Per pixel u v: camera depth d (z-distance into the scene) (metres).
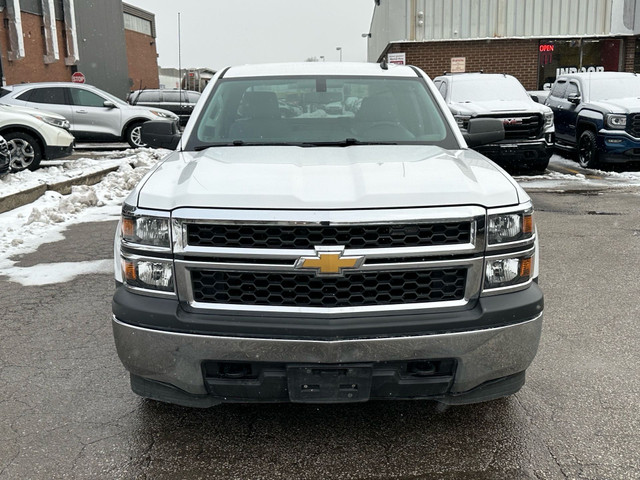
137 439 3.09
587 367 3.83
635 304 4.95
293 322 2.67
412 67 4.78
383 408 3.37
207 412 3.35
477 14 19.78
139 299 2.82
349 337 2.65
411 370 2.77
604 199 9.61
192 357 2.73
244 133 4.06
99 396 3.54
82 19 33.81
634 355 4.00
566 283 5.50
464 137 4.42
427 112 4.22
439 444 3.02
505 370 2.83
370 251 2.66
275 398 2.79
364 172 3.05
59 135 11.92
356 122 4.15
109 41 37.72
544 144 11.98
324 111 4.21
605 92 13.46
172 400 2.89
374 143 3.94
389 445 3.02
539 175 12.38
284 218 2.64
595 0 19.78
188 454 2.96
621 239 7.07
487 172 3.13
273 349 2.67
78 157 15.12
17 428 3.20
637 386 3.57
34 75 28.53
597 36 19.91
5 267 6.21
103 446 3.03
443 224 2.72
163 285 2.79
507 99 13.00
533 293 2.88
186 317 2.72
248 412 3.35
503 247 2.80
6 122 11.41
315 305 2.71
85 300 5.20
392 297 2.73
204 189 2.82
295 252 2.66
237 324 2.68
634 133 12.16
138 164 13.64
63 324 4.66
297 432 3.15
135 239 2.83
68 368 3.91
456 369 2.77
